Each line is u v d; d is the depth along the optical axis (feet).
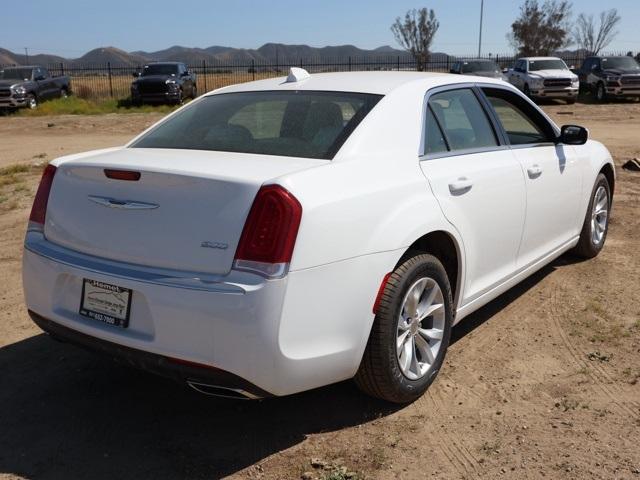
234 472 10.00
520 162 14.58
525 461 10.08
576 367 13.06
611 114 71.67
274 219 9.31
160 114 79.56
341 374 10.41
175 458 10.37
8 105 82.74
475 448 10.45
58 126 68.13
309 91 12.75
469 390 12.25
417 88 12.77
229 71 150.71
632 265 19.06
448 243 12.52
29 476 9.95
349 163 10.72
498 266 14.21
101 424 11.34
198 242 9.60
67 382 12.76
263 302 9.18
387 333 10.69
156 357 9.82
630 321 15.19
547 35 163.22
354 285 10.14
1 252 21.18
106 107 89.81
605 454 10.21
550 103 87.92
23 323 15.53
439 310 12.05
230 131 12.11
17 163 40.96
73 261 10.66
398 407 11.71
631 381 12.44
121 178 10.34
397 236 10.69
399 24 161.79
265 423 11.30
